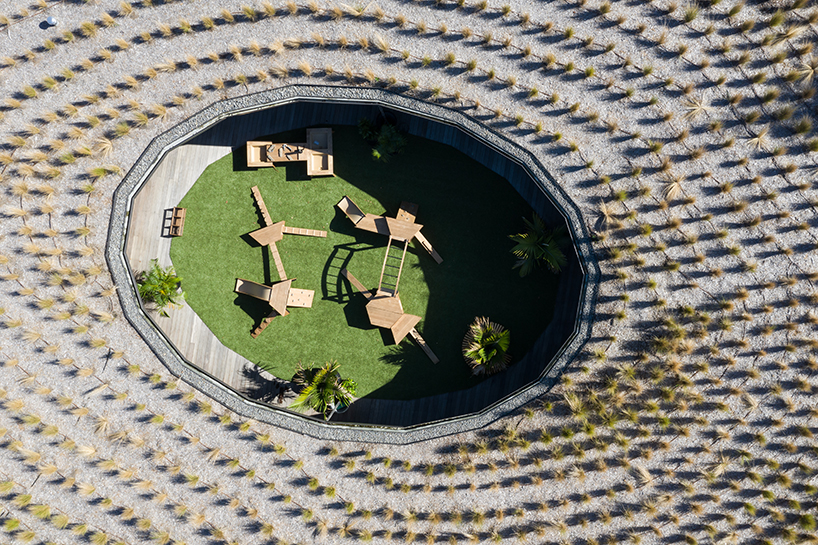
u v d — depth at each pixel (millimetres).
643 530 13586
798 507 12969
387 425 15383
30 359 14102
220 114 13867
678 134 13227
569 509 13742
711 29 13109
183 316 15664
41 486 14047
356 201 15641
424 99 13539
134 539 14023
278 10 13734
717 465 13297
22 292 13969
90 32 13883
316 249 15719
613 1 13430
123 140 14039
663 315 13320
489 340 14367
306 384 15062
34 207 14078
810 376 13062
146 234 15656
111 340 14117
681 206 13273
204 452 14062
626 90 13281
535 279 15438
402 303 15555
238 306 15703
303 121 15617
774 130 13109
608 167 13367
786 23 13086
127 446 14078
